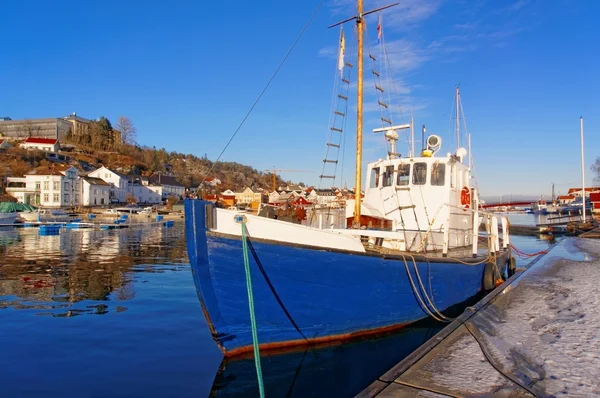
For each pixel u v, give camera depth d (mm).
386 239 9945
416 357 5410
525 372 4938
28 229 45531
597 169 74062
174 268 20188
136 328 10016
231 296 7234
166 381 6945
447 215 11602
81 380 6977
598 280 12141
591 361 5363
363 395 4281
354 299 8203
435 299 9984
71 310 11750
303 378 7035
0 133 126188
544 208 105250
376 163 13469
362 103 9938
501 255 14812
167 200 100438
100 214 70062
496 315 7777
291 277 7477
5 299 13180
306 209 12383
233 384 6805
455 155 13344
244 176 157750
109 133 129125
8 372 7293
